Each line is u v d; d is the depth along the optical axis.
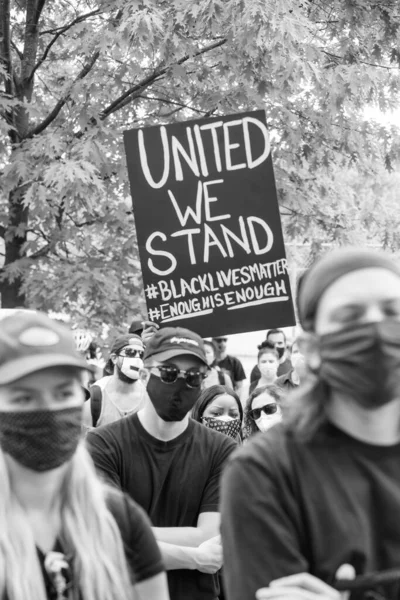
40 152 10.53
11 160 10.71
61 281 11.07
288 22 9.62
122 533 2.48
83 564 2.32
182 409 3.81
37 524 2.35
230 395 5.39
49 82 13.00
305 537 2.02
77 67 12.51
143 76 11.60
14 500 2.32
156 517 3.87
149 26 9.64
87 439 3.90
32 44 12.09
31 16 12.02
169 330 3.86
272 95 11.12
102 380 5.96
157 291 6.24
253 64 10.77
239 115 6.22
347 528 1.99
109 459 3.85
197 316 6.23
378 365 1.97
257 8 9.49
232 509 2.05
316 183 12.88
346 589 1.96
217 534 3.85
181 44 10.41
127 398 5.82
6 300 11.89
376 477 2.02
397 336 1.98
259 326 6.22
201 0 9.77
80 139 10.79
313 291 2.08
